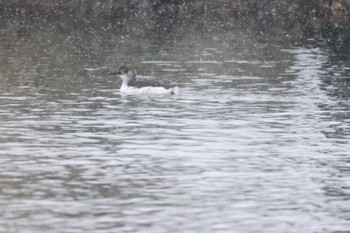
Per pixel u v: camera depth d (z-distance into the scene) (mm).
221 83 115750
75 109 95625
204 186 66688
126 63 132375
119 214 59562
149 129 86375
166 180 68125
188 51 148750
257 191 65625
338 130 87438
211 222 58344
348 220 59219
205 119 91750
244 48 155500
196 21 199125
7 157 74125
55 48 148500
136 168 71562
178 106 98750
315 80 120250
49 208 60562
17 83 111812
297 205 62375
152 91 105688
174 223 58000
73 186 65938
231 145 80250
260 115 94438
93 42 158875
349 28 194625
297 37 176750
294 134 85375
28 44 152875
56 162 72812
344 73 127750
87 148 77938
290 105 100688
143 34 174125
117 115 92938
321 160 75312
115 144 79688
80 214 59406
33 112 93375
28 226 56812
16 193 63906
